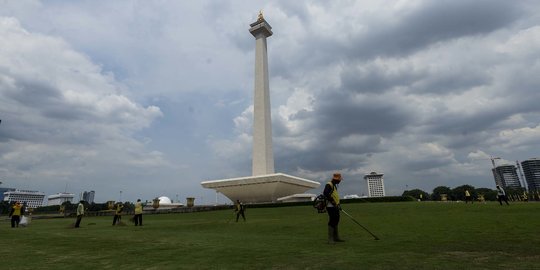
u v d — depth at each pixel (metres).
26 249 9.73
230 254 7.70
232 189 48.69
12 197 176.12
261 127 50.16
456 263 5.87
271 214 27.25
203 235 12.99
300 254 7.32
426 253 6.96
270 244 9.33
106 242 11.12
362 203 36.19
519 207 20.34
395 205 29.30
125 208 65.31
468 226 11.94
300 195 45.28
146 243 10.52
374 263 6.04
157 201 53.56
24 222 22.80
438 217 16.16
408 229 11.91
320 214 23.47
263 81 52.00
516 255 6.48
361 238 9.95
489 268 5.42
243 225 17.89
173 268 6.34
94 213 45.50
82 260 7.61
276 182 45.12
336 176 9.49
